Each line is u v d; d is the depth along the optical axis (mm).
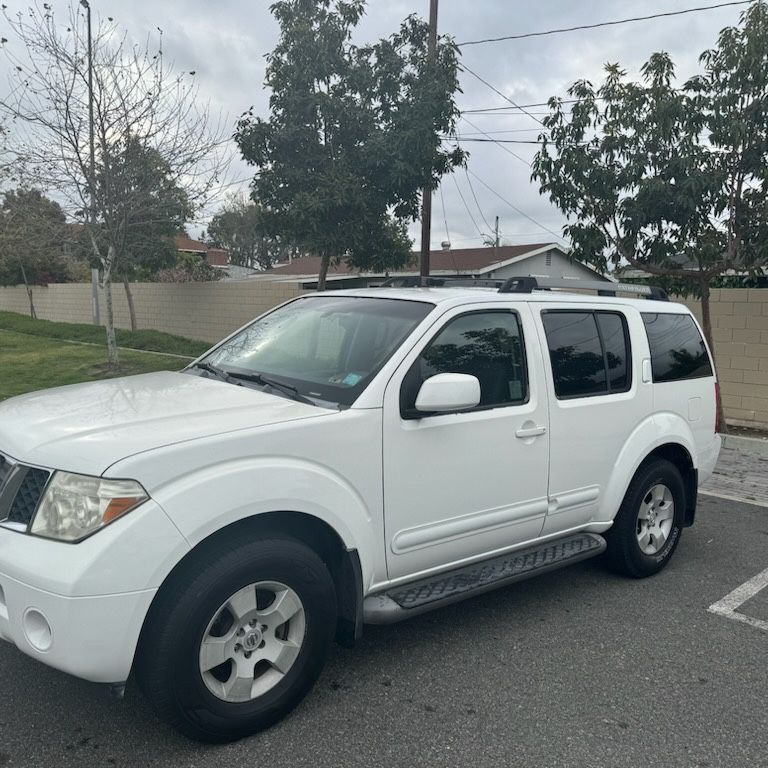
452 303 3797
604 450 4461
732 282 13508
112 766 2789
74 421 3016
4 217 14289
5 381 12117
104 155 12547
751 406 10297
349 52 12914
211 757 2863
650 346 4871
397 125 12617
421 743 3010
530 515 4062
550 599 4555
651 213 9148
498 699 3361
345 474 3201
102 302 23312
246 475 2863
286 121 12773
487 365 3863
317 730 3072
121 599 2566
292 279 27359
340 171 12539
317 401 3379
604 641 3982
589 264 9953
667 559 5070
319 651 3156
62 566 2545
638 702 3381
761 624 4266
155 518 2631
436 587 3602
